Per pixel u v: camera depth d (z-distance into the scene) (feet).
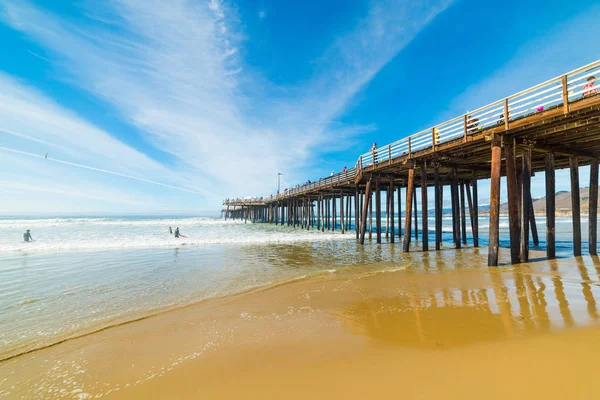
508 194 27.81
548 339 11.43
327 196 95.66
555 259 29.58
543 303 16.17
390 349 11.43
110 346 12.78
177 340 13.26
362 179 55.31
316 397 8.45
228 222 169.78
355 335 13.10
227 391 9.04
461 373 9.28
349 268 30.63
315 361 10.73
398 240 65.00
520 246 29.40
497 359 10.05
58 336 14.01
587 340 11.21
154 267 31.99
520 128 24.94
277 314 16.62
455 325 13.58
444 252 40.42
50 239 59.52
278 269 30.68
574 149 30.81
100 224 129.18
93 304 19.13
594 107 20.03
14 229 92.17
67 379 10.12
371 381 9.16
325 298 19.57
